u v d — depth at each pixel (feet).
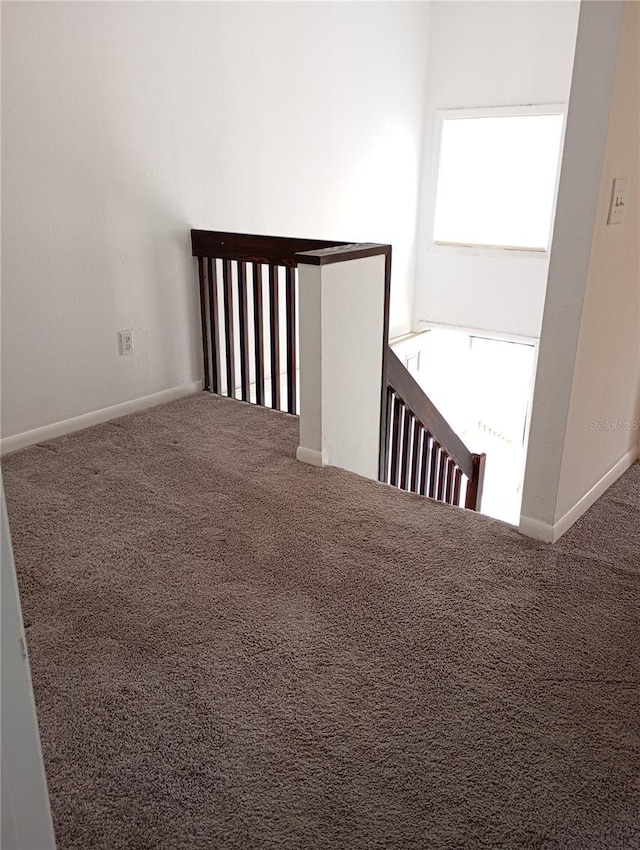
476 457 14.20
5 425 10.18
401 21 16.63
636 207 7.32
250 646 6.09
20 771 2.22
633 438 9.36
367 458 10.80
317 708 5.40
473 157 18.80
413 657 5.94
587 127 6.28
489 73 17.37
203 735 5.15
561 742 5.08
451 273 19.52
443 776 4.80
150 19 10.71
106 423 11.34
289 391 11.85
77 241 10.48
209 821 4.48
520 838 4.35
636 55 6.30
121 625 6.37
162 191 11.59
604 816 4.50
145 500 8.70
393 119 17.21
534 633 6.23
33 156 9.66
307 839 4.35
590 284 6.75
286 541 7.74
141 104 10.89
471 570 7.16
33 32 9.29
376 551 7.52
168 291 12.11
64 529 8.02
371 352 10.14
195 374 13.01
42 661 5.91
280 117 13.69
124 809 4.57
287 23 13.29
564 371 7.00
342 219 16.21
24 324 10.08
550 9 16.17
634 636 6.20
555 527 7.59
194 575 7.13
